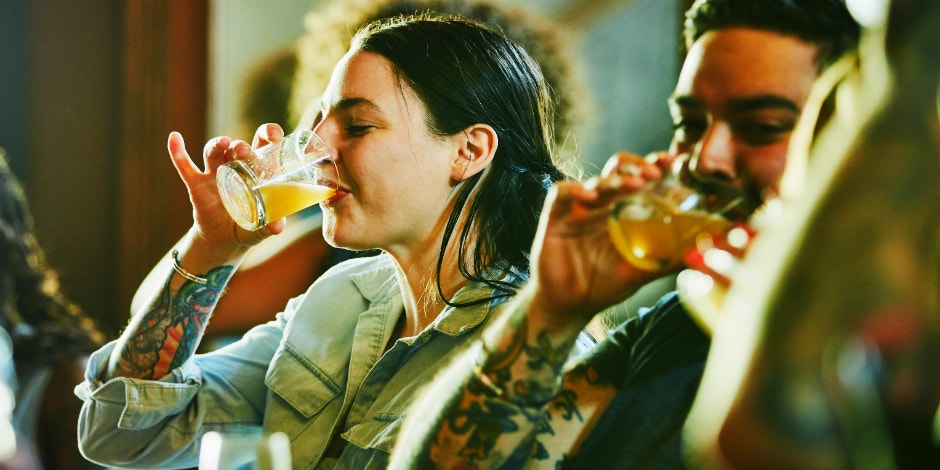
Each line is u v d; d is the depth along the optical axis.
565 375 1.33
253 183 1.68
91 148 4.24
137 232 4.16
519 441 1.19
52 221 4.23
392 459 1.30
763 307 0.70
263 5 3.94
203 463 1.33
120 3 4.17
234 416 1.96
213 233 1.85
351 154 1.69
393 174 1.68
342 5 3.46
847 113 0.75
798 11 1.12
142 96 4.09
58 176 4.23
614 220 1.09
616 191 1.10
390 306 1.85
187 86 4.05
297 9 3.89
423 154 1.69
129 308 4.17
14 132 4.23
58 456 2.43
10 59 4.23
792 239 0.70
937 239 0.66
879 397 0.69
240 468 1.31
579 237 1.12
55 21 4.22
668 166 1.13
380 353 1.81
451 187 1.73
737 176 1.14
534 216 1.79
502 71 1.79
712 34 1.17
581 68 3.38
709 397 0.76
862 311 0.66
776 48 1.13
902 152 0.67
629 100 3.43
